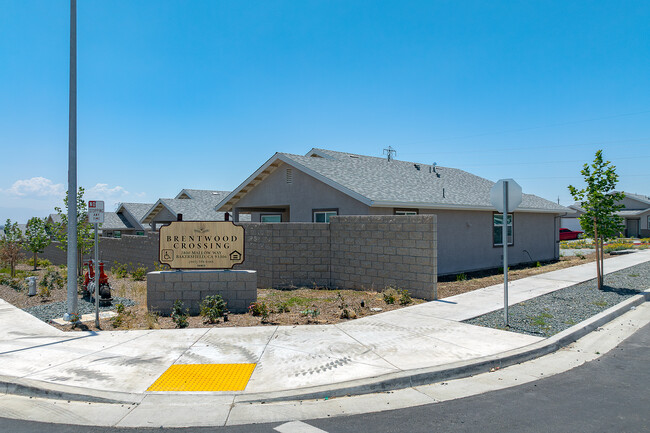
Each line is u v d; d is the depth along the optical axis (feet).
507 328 26.91
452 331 26.27
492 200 28.66
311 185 55.06
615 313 31.40
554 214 76.18
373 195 48.26
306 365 20.86
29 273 68.33
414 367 20.15
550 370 20.71
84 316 32.40
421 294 37.09
